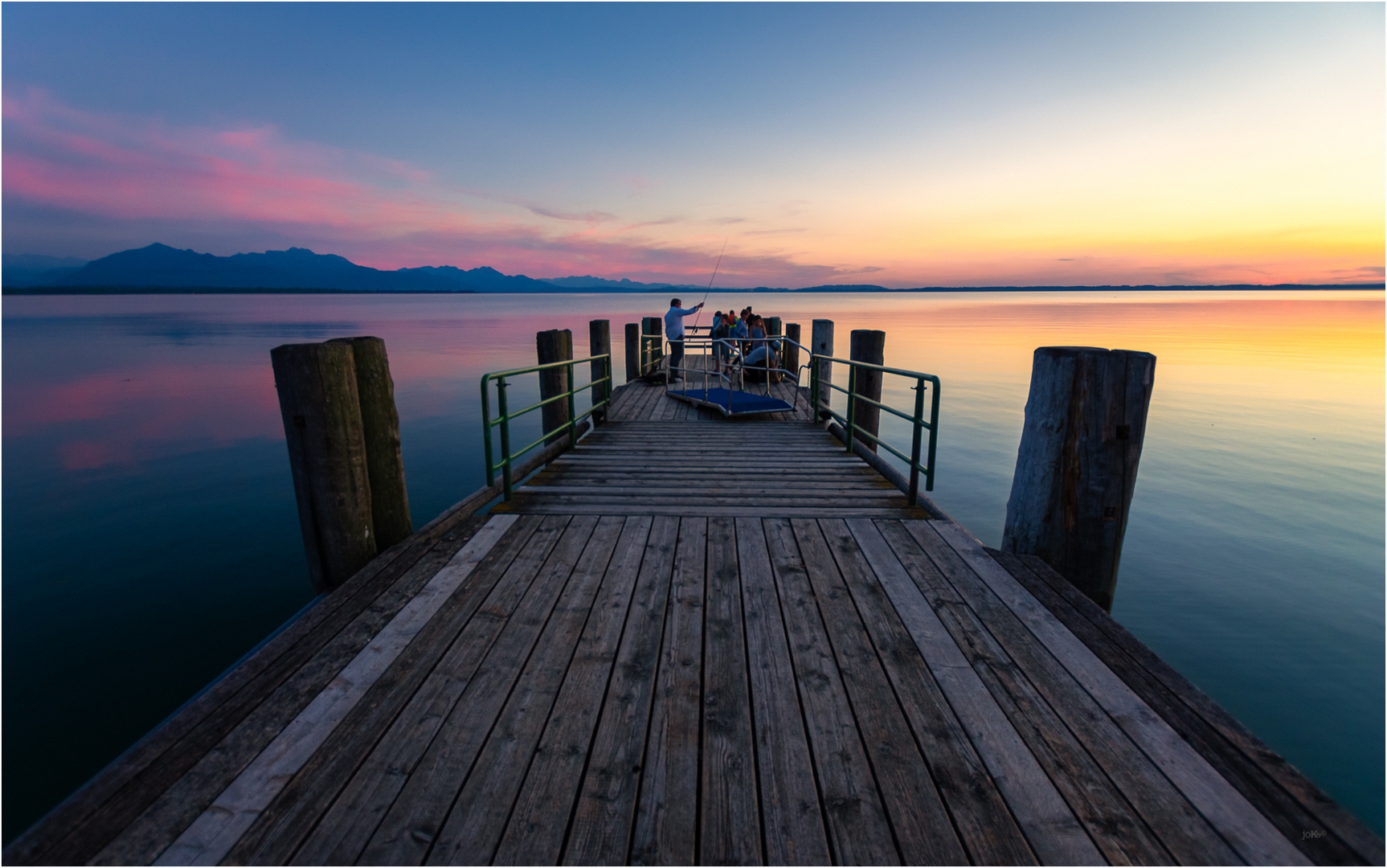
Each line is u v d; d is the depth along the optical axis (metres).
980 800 1.92
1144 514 9.45
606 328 10.05
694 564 3.70
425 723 2.27
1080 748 2.14
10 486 10.55
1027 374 24.91
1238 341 37.69
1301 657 5.70
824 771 2.04
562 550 3.92
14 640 5.81
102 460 12.24
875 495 5.10
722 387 11.79
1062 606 3.14
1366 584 7.15
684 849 1.75
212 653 5.61
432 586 3.39
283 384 3.42
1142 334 42.62
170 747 2.11
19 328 53.25
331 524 3.57
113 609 6.37
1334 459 12.40
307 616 3.06
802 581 3.47
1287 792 1.92
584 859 1.72
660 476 5.80
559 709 2.36
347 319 67.12
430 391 21.16
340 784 1.97
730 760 2.09
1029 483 3.60
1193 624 6.31
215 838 1.76
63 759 4.30
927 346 35.41
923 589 3.35
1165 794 1.93
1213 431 14.72
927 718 2.31
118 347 35.28
